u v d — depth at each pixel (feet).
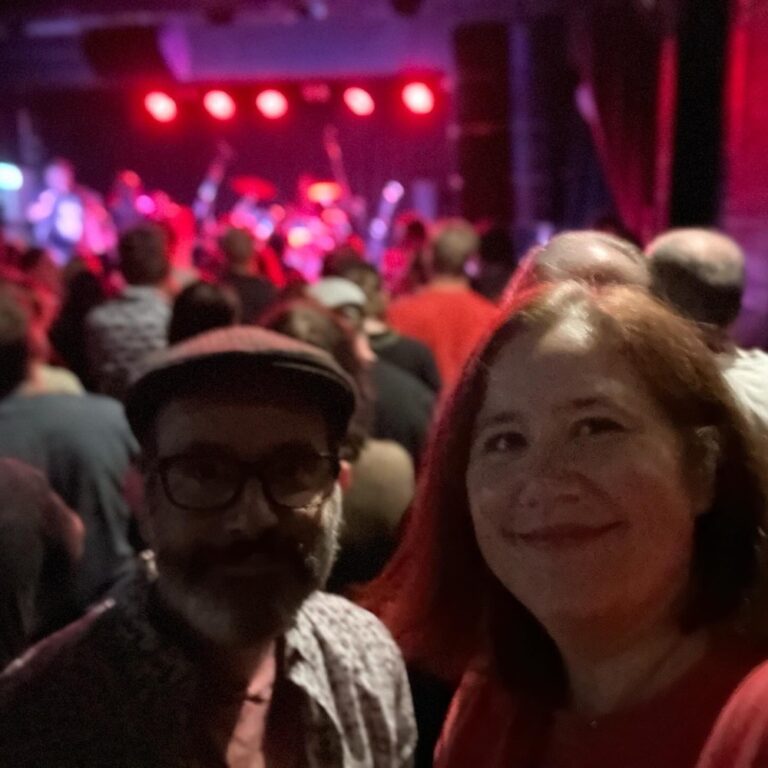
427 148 27.30
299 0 15.69
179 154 28.04
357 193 28.02
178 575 2.08
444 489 2.09
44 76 21.45
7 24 17.44
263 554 2.07
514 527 1.85
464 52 15.55
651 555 1.78
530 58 15.16
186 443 2.07
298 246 22.97
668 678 1.87
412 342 6.18
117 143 27.50
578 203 15.47
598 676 1.94
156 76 19.85
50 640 2.20
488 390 1.91
